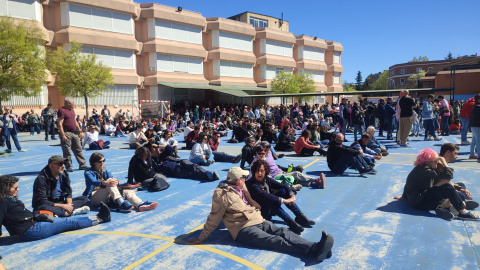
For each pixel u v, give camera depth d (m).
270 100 44.88
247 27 41.03
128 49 31.44
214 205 4.19
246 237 4.11
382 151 10.69
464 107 11.92
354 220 5.02
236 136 17.05
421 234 4.43
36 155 12.52
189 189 7.09
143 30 33.44
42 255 4.03
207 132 11.09
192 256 3.92
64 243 4.37
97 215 5.12
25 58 22.09
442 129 16.09
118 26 30.77
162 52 33.62
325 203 5.89
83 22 28.64
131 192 5.79
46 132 17.92
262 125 19.58
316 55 50.91
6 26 21.88
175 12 34.44
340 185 7.11
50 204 5.04
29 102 25.77
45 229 4.50
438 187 5.11
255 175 4.79
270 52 44.22
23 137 19.91
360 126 13.72
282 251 3.98
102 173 5.99
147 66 33.62
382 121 16.34
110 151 13.54
